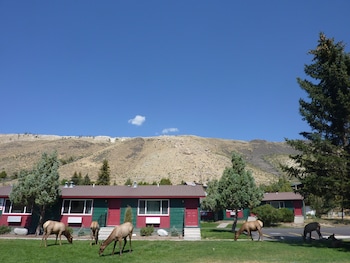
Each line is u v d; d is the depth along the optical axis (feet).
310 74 61.98
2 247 51.90
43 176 76.07
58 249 50.78
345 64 56.70
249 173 89.30
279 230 102.12
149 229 77.05
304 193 62.34
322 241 63.67
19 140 603.67
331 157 52.85
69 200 83.92
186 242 61.41
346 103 52.75
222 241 64.13
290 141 60.44
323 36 60.03
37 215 82.48
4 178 253.85
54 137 646.74
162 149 380.99
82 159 365.81
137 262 39.73
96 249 51.21
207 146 463.83
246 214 149.69
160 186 93.66
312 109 60.59
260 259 41.60
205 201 144.77
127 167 338.95
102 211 82.69
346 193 51.70
